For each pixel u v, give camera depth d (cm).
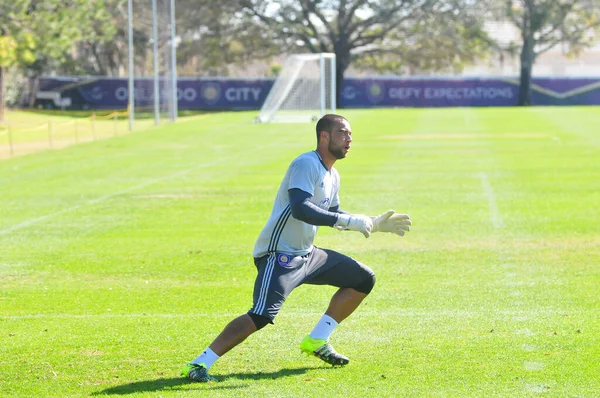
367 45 18550
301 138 8281
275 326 1869
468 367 1556
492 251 2727
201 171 5469
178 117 13338
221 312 2017
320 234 3102
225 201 4053
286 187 1467
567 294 2130
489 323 1864
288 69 12419
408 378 1501
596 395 1398
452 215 3475
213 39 17238
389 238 2995
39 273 2512
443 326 1848
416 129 9094
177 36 17538
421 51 17300
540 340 1719
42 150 7438
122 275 2467
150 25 12538
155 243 2986
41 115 13738
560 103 17200
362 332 1811
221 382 1495
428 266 2520
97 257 2741
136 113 14500
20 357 1669
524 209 3606
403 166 5453
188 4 16975
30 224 3462
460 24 17362
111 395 1439
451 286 2252
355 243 2917
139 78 16175
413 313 1969
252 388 1460
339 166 5484
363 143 7350
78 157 6656
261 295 1464
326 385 1472
